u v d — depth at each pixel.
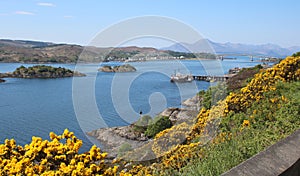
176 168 3.25
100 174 2.42
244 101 5.92
